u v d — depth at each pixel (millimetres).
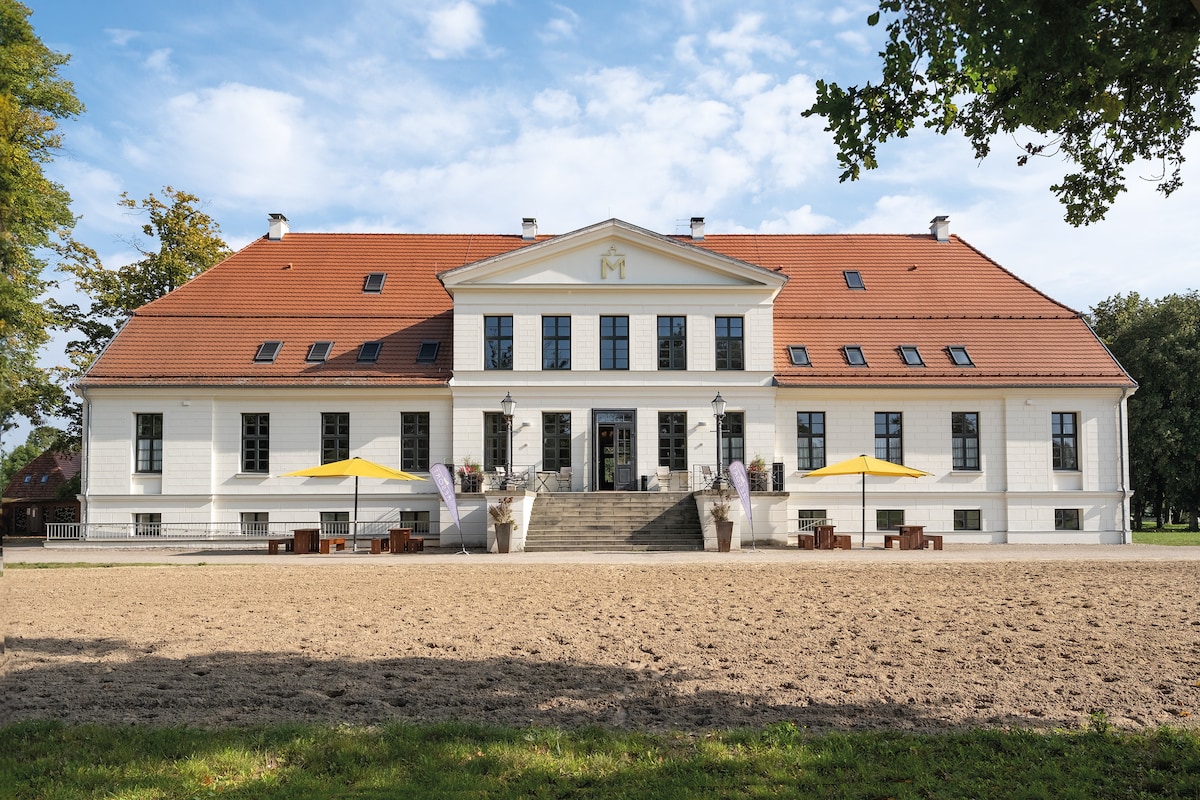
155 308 35000
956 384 32938
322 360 33375
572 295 33219
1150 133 10148
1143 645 11477
